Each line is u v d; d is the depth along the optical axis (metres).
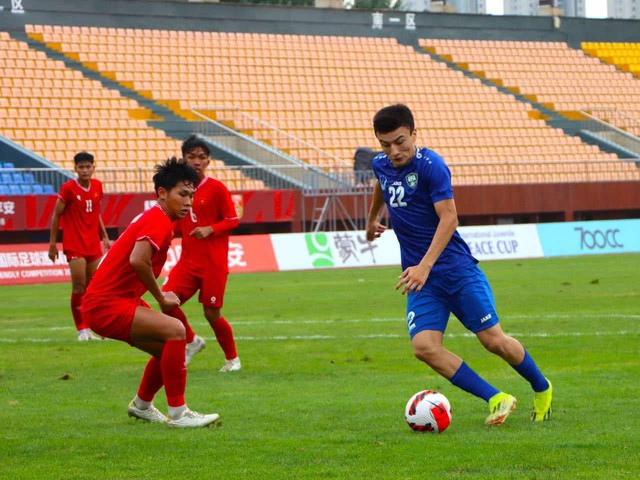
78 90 71.25
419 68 86.06
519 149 81.25
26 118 67.56
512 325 26.94
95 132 68.69
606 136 84.88
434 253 13.32
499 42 91.69
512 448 12.34
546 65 91.19
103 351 24.16
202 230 20.16
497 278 45.25
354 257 59.09
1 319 32.62
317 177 66.56
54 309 36.28
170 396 14.27
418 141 79.00
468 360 20.95
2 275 50.66
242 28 82.44
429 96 83.62
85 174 26.17
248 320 30.44
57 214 26.06
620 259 59.03
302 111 78.06
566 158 81.69
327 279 48.47
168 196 14.12
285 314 32.09
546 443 12.60
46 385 18.86
